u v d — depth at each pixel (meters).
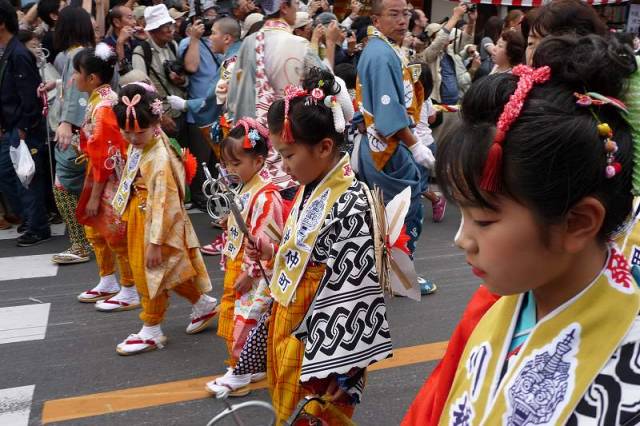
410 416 1.32
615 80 0.88
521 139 0.83
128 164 3.67
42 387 3.40
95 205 4.12
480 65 7.96
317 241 2.14
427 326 4.10
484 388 1.03
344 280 2.06
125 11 6.24
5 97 5.57
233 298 3.18
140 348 3.75
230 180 3.21
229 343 3.20
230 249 3.14
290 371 2.20
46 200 6.52
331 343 2.04
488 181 0.86
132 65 6.23
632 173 0.88
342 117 2.19
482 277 0.95
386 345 2.10
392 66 4.11
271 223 2.88
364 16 7.83
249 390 3.30
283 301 2.21
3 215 6.50
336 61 6.96
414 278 2.25
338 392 2.07
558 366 0.91
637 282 1.03
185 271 3.66
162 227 3.49
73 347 3.86
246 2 7.02
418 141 4.20
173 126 4.64
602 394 0.86
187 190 4.00
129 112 3.47
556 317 0.94
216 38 6.46
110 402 3.25
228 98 4.91
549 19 2.09
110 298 4.47
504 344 1.03
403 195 2.22
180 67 6.46
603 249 0.93
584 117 0.85
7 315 4.33
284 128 2.13
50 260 5.46
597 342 0.89
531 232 0.87
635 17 9.76
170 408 3.18
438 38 7.45
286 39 4.59
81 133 4.30
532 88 0.87
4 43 5.70
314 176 2.20
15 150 5.62
